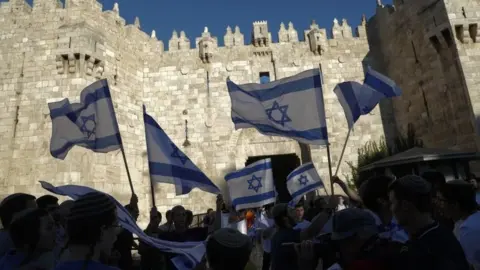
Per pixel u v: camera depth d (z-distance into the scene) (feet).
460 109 73.36
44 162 71.77
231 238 11.35
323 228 20.27
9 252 15.61
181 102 92.89
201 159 89.20
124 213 20.02
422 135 81.87
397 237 17.24
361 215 13.07
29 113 75.10
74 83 75.97
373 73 34.81
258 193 34.53
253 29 96.89
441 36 77.05
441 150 55.93
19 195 19.51
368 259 12.31
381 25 96.37
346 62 95.30
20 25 81.25
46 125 73.97
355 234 12.58
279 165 117.29
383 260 12.18
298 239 21.58
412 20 85.35
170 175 28.81
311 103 28.99
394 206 14.11
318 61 95.09
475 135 69.62
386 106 91.45
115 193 76.33
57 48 77.20
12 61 78.79
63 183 70.18
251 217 47.70
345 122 90.17
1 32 80.94
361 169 61.00
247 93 30.99
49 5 82.43
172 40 98.17
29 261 14.96
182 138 90.43
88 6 82.89
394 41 91.04
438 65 78.74
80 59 76.79
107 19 86.63
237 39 97.81
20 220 15.14
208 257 11.37
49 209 22.09
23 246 15.14
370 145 87.92
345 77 94.07
